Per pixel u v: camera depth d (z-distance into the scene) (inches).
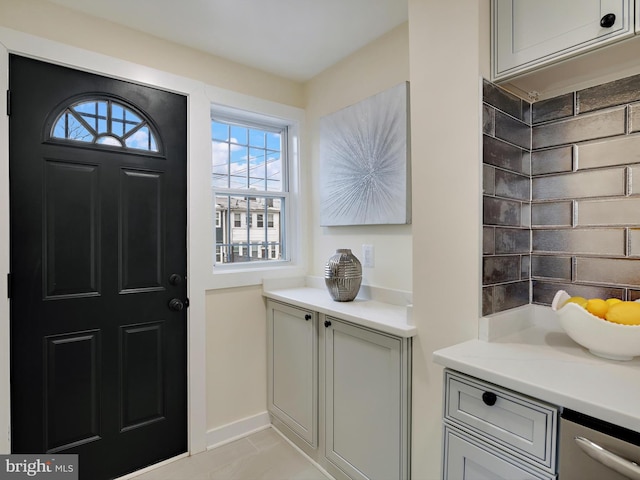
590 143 50.3
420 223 55.6
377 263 78.1
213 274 83.7
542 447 33.9
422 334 55.3
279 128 100.4
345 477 69.6
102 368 71.1
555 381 34.8
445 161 52.0
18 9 61.1
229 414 87.0
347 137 82.6
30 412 64.0
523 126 54.9
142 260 75.3
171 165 78.5
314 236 96.5
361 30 74.0
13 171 61.7
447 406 43.2
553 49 43.4
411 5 56.7
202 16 68.7
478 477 39.7
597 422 30.7
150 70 74.6
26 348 63.5
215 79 83.8
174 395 79.5
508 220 52.1
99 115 70.1
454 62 50.6
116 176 72.2
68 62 65.6
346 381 67.4
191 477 72.8
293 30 73.8
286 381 85.0
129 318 73.9
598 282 49.6
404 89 69.4
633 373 36.9
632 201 46.5
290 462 77.7
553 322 53.8
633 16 37.3
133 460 74.4
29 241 63.5
